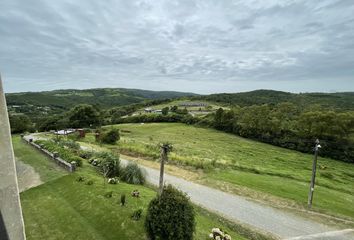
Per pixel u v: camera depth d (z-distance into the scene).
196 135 74.00
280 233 17.77
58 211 15.18
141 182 24.02
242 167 36.34
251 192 25.44
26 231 13.04
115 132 47.97
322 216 21.38
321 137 64.88
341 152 59.41
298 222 19.86
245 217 19.77
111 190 18.19
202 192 24.56
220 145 60.22
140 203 16.72
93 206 15.72
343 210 23.61
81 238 12.69
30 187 19.28
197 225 15.77
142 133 72.88
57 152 26.89
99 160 25.94
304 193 27.22
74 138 51.28
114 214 14.80
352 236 18.31
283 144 67.94
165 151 16.08
